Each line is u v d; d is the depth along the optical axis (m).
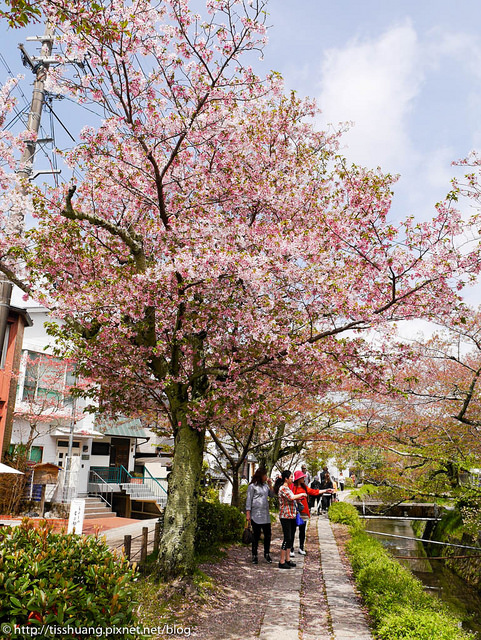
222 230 8.09
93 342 8.39
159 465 34.47
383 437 13.92
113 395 9.98
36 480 18.86
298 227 9.65
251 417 9.45
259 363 8.10
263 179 9.59
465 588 13.84
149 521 18.94
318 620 6.85
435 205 7.31
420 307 8.05
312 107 10.73
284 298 8.66
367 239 7.73
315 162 10.81
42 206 9.20
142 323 8.45
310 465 25.47
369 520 30.31
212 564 9.84
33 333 22.14
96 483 24.48
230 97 7.95
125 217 9.98
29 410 20.52
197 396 9.16
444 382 13.41
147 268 8.11
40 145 12.98
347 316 8.12
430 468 16.70
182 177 9.25
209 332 8.95
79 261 9.14
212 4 7.01
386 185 7.80
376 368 8.27
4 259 9.02
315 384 8.95
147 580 7.81
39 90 13.28
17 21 4.51
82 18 5.35
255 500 10.67
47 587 3.46
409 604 6.55
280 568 10.01
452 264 7.52
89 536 4.41
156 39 7.32
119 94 7.44
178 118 7.68
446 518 18.75
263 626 6.53
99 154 8.34
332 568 10.24
